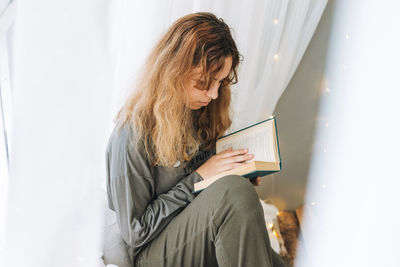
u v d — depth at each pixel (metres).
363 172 1.32
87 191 0.73
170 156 0.95
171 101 0.90
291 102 1.58
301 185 1.71
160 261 0.96
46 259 0.74
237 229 0.86
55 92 0.67
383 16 1.23
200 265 0.94
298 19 1.30
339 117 1.48
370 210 1.25
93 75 0.68
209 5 1.13
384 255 1.17
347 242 1.33
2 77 0.90
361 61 1.33
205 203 0.90
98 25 0.66
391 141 1.18
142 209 0.97
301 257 1.46
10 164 0.70
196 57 0.88
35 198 0.71
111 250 1.01
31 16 0.64
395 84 1.18
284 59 1.37
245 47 1.27
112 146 0.94
